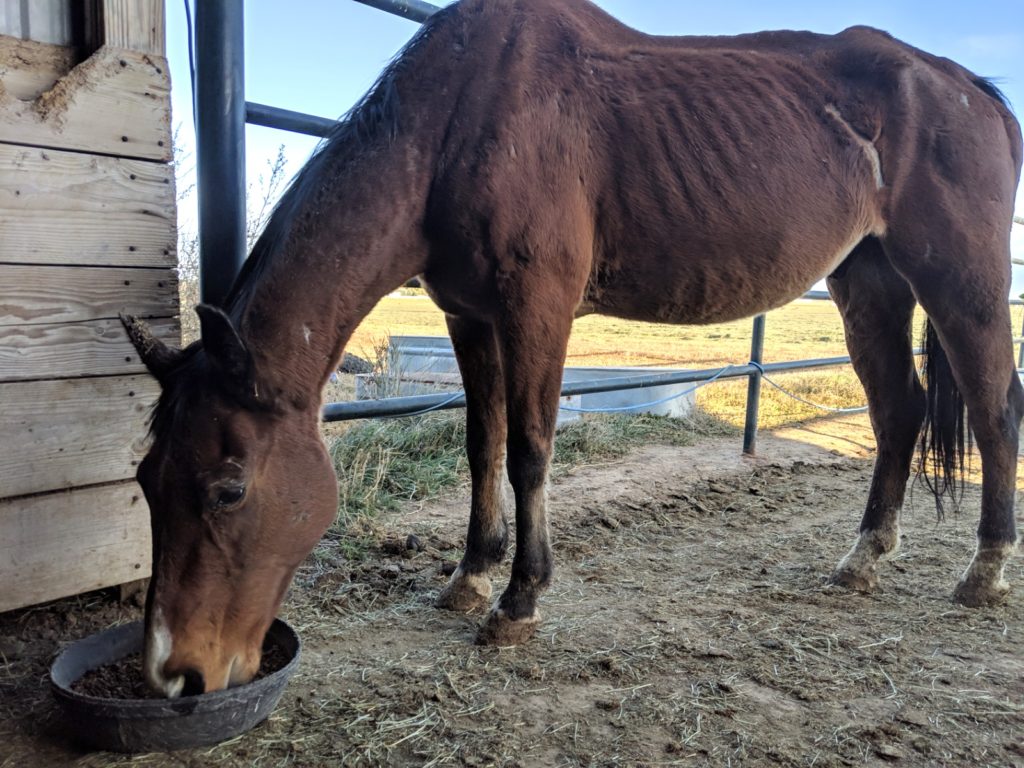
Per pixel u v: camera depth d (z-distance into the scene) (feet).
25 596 6.46
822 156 7.70
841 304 9.39
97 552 6.83
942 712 5.91
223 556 5.09
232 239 6.89
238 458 5.07
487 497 7.73
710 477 13.58
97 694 5.38
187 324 13.80
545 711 5.77
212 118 6.68
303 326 5.65
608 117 6.96
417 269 6.59
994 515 8.07
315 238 5.83
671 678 6.33
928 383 8.73
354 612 7.55
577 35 7.08
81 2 6.40
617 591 8.31
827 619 7.64
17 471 6.29
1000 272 8.02
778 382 27.30
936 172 7.97
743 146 7.34
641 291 7.53
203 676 4.99
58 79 6.26
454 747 5.26
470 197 6.21
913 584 8.68
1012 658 6.88
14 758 4.93
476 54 6.51
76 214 6.33
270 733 5.32
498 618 6.87
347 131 6.27
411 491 11.89
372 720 5.54
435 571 8.68
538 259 6.39
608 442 15.69
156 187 6.77
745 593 8.31
